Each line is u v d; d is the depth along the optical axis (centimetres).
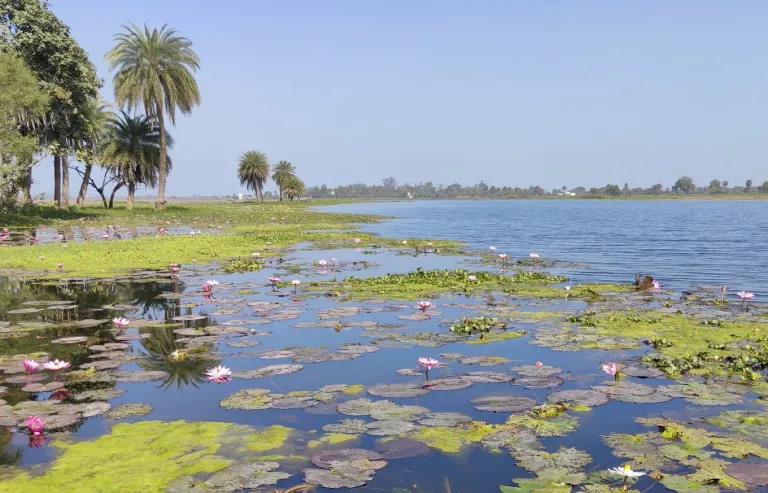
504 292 1300
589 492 407
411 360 758
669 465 449
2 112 3162
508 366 722
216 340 870
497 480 425
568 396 604
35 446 493
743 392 621
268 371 707
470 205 12925
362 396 614
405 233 3556
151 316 1047
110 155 5119
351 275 1616
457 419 544
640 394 611
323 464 449
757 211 7388
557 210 8544
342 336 891
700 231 3497
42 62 3688
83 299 1222
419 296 1252
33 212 4122
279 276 1582
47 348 830
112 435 513
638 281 1357
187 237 2773
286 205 9956
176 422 543
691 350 790
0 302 1191
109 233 2956
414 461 457
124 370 722
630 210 8144
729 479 423
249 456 465
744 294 1089
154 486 416
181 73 4666
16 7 3481
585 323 961
